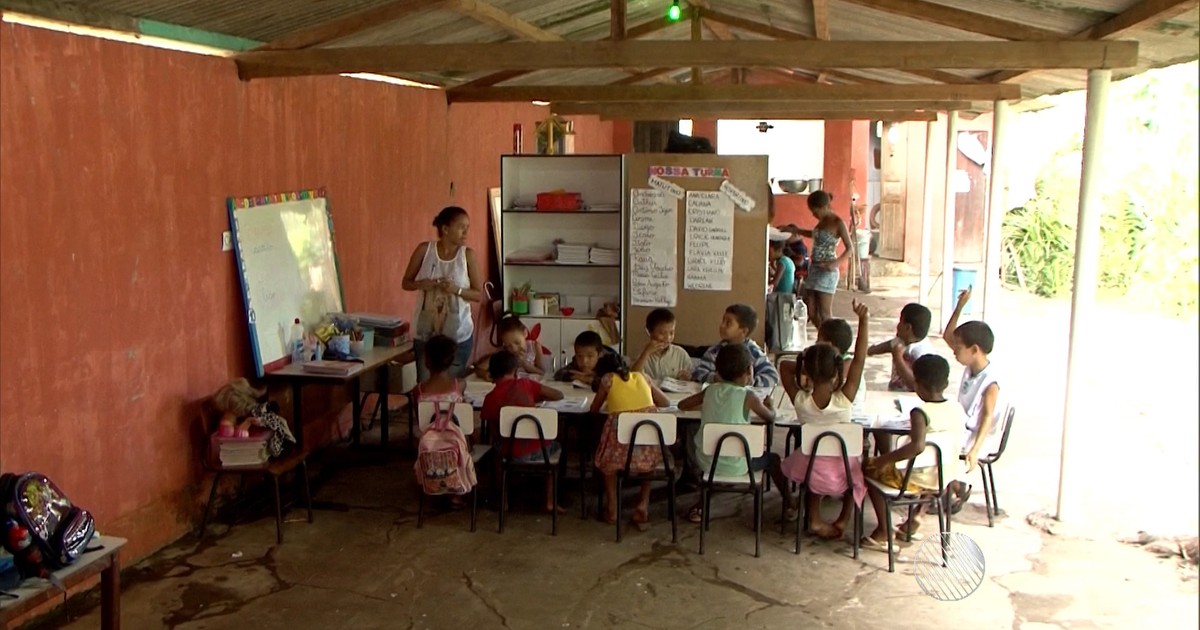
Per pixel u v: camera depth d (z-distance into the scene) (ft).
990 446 17.97
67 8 14.28
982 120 45.03
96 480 15.07
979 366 17.85
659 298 24.12
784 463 17.26
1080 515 18.13
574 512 18.81
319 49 18.10
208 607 14.73
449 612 14.70
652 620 14.51
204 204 17.56
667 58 16.62
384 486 20.13
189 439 17.33
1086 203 17.42
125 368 15.62
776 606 14.97
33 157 13.61
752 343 19.84
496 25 21.58
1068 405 17.88
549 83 36.91
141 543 16.20
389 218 25.49
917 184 53.42
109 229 15.14
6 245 13.20
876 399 18.69
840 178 54.13
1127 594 15.25
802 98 27.17
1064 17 16.92
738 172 23.57
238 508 18.62
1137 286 45.24
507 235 25.27
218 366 18.12
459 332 21.72
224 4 16.07
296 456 17.85
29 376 13.66
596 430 21.20
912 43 16.22
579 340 20.06
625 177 23.93
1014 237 50.08
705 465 16.89
